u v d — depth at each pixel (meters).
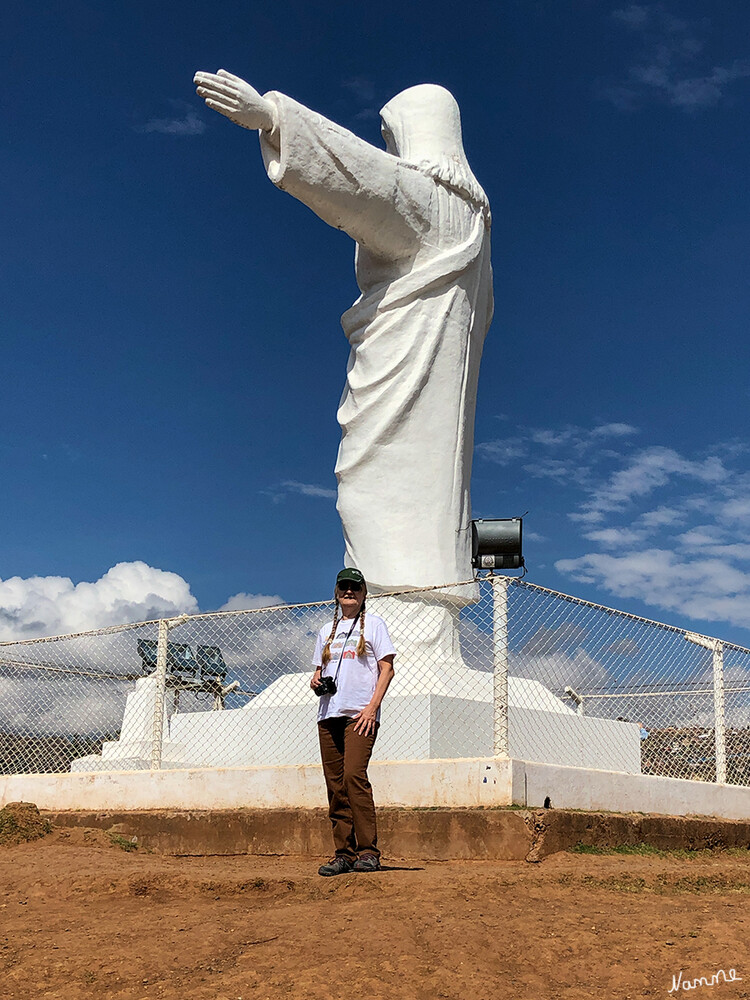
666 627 13.16
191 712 14.56
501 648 10.55
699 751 13.66
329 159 13.90
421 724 11.94
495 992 5.72
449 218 15.24
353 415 15.01
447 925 6.71
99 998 5.74
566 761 13.20
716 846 11.63
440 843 9.80
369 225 14.58
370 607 14.35
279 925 6.82
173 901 8.07
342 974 5.84
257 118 13.70
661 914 7.30
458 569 14.63
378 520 14.60
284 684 14.27
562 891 8.05
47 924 7.27
